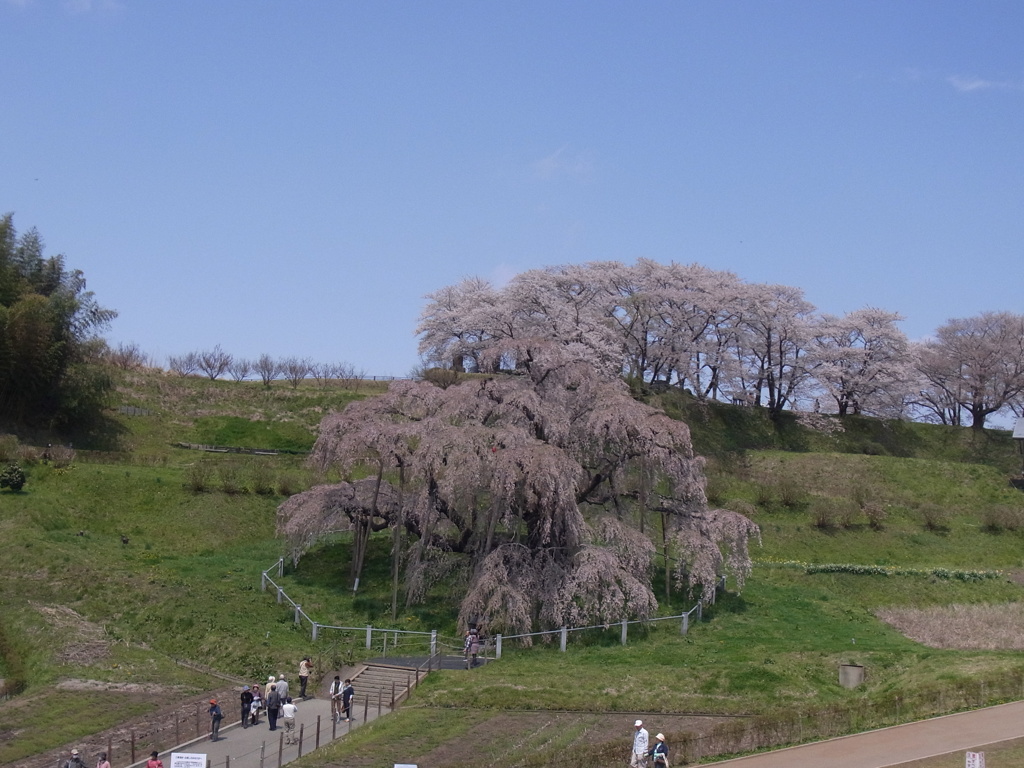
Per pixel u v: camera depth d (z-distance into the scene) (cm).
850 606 4856
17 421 6259
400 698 3550
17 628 4053
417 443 4766
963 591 5162
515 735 3136
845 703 3102
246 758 3038
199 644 4019
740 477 6731
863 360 8350
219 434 6975
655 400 7188
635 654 3975
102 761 2759
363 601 4531
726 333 7756
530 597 4166
